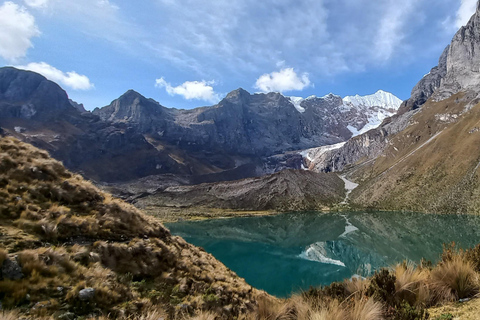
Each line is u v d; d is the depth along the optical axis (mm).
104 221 11094
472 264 6848
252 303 11461
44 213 9406
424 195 141250
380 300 5887
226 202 194750
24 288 6266
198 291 10508
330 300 6199
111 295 7723
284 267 58719
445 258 7320
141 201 198500
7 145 11562
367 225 108438
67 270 7590
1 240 7328
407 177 168875
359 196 184125
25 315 5715
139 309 7789
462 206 117000
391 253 62750
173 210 177625
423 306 5750
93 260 8641
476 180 127375
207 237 103500
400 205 143875
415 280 6559
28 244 7719
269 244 88688
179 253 13109
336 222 124688
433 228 88625
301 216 153875
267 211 177375
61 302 6547
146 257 10641
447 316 4715
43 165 11719
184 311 8719
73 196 11406
